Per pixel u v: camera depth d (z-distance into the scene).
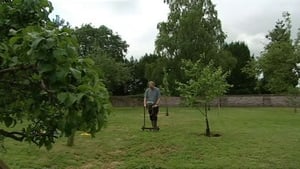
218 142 12.61
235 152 11.20
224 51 45.31
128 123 18.59
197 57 43.09
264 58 31.61
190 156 10.75
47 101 2.01
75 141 12.09
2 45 1.87
